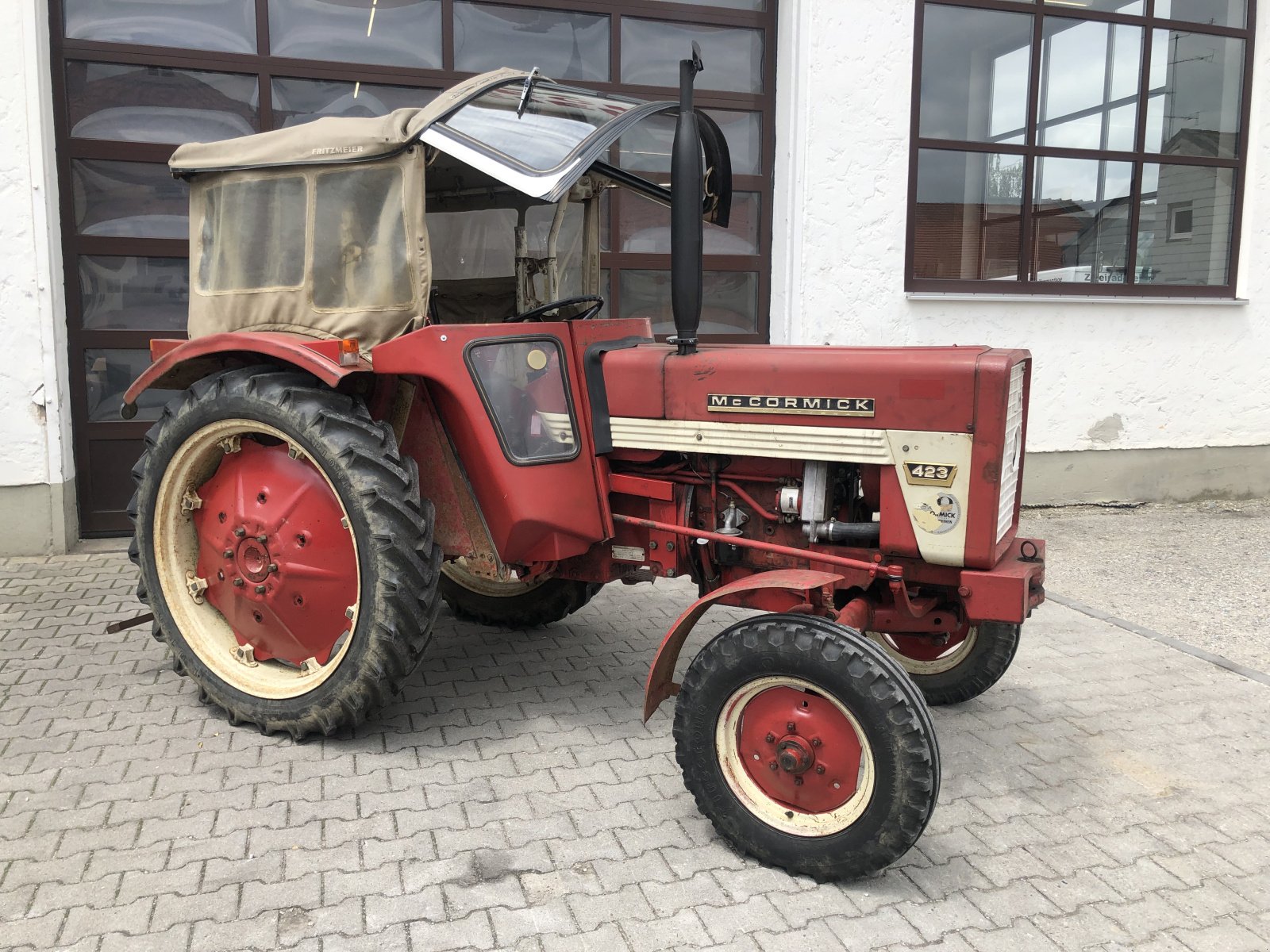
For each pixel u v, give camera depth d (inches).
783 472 114.6
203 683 125.0
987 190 260.4
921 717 87.1
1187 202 279.3
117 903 86.4
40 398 196.5
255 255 125.3
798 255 240.8
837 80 236.1
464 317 153.8
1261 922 88.2
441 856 95.3
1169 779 116.0
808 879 93.5
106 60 204.2
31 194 190.1
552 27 232.5
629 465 124.4
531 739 123.0
